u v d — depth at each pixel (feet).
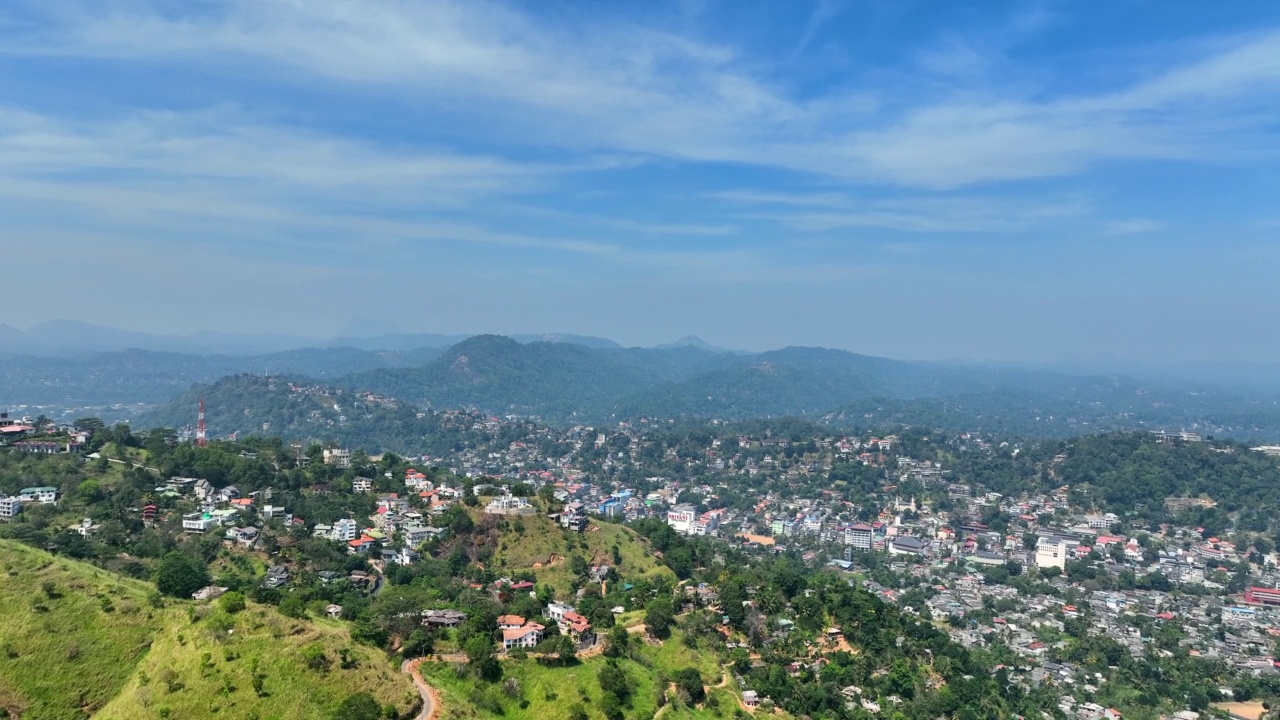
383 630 579.48
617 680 569.23
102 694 458.09
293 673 458.50
